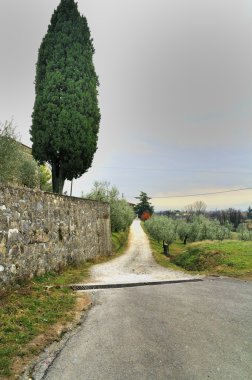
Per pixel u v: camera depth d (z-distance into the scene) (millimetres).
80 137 23859
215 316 8531
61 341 6898
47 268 14180
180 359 5977
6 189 10641
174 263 27750
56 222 15898
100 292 11625
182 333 7281
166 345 6617
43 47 25328
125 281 13836
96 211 25516
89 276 15352
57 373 5461
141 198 126188
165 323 7984
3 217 10273
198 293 11414
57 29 24922
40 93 24656
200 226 48500
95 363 5828
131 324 7938
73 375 5395
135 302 10102
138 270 19312
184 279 14711
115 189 41375
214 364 5785
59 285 11867
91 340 6926
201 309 9211
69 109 23703
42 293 10359
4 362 5602
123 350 6387
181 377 5320
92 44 26297
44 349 6418
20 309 8406
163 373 5457
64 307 9195
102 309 9305
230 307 9430
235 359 5980
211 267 18984
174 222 58469
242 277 15023
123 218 41188
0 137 14859
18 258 11195
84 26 25688
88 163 25391
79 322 8156
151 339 6945
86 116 24609
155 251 37500
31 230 12633
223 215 109500
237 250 21328
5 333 6812
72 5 25438
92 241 23797
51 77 24000
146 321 8164
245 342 6762
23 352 6066
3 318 7605
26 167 22406
